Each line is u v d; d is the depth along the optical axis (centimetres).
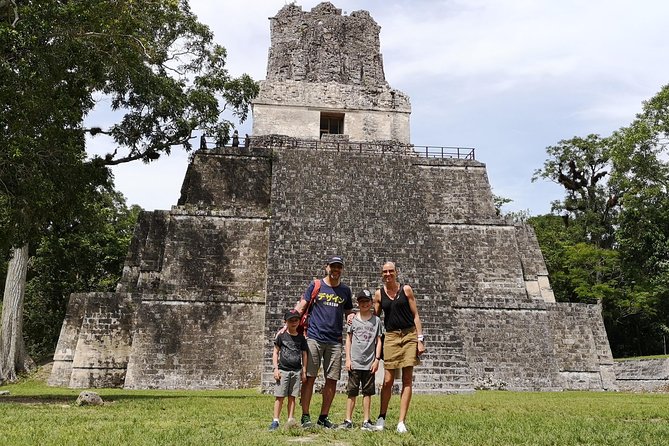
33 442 642
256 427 826
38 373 2739
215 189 2647
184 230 2470
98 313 2338
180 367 2227
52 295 3775
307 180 2603
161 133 2450
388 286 806
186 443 639
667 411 1164
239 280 2419
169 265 2395
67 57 1440
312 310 828
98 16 1537
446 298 2333
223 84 2602
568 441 686
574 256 3988
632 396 1880
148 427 804
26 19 1352
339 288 834
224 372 2242
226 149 2733
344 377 2100
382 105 3378
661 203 3403
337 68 3434
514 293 2544
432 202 2764
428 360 2181
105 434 711
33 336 3781
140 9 2086
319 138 3272
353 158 2712
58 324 3794
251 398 1611
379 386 2025
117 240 3884
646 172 3366
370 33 3559
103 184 1939
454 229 2648
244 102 2656
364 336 812
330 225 2459
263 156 2741
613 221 4359
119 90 2180
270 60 3500
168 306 2303
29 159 1388
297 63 3431
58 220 1566
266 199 2661
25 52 1373
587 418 989
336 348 816
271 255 2345
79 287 3806
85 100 1691
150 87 2220
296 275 2308
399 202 2570
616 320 3928
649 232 3431
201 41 2564
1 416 944
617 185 3906
